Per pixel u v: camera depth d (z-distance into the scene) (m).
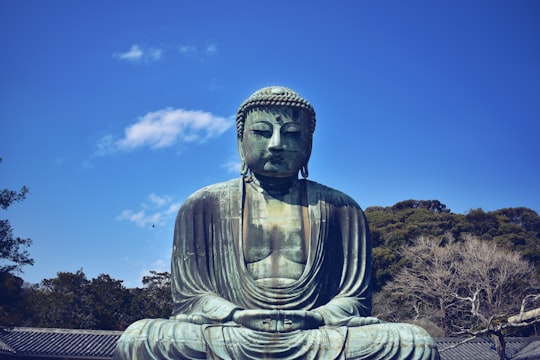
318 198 12.73
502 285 39.12
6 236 23.69
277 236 12.21
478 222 48.53
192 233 12.52
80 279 36.94
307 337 10.87
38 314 35.53
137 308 36.25
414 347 10.87
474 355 30.27
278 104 12.41
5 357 28.42
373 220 49.78
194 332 10.94
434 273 39.31
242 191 12.68
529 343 31.17
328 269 12.27
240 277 11.88
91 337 30.27
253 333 10.88
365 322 11.38
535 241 47.97
